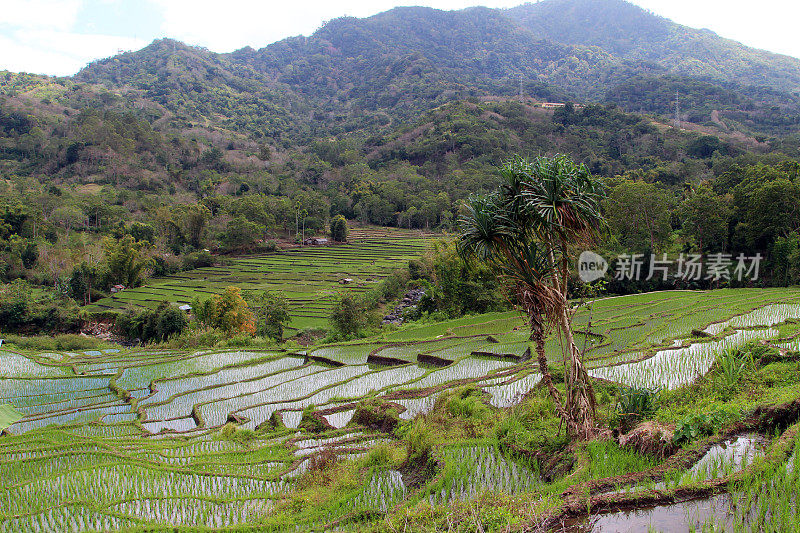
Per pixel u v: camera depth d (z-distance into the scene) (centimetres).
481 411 1452
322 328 4947
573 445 963
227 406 2208
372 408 1692
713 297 3575
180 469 1334
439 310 4309
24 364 3356
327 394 2191
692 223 5125
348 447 1412
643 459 861
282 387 2406
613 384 1574
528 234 1018
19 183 10125
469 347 2723
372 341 3184
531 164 996
